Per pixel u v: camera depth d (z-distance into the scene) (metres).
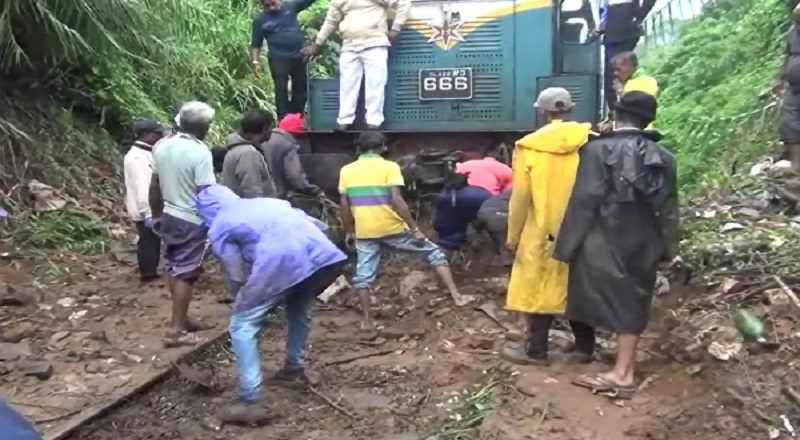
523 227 5.79
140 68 12.91
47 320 7.09
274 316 7.22
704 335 5.84
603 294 5.28
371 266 7.02
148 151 8.21
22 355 6.21
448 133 8.84
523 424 5.08
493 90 8.76
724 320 5.95
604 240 5.26
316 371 6.02
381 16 8.73
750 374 5.31
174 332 6.56
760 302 6.11
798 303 5.90
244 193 6.66
